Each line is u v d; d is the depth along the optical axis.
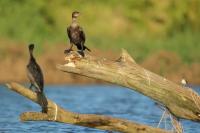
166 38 56.81
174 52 47.44
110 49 48.09
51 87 43.59
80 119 16.47
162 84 17.36
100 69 16.88
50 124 23.44
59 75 46.44
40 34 53.50
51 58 46.72
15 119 26.25
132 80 17.14
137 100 36.53
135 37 55.81
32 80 15.48
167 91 17.36
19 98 38.16
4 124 24.20
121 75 17.05
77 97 37.47
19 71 46.59
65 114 16.27
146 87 17.25
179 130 17.94
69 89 42.34
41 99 15.65
